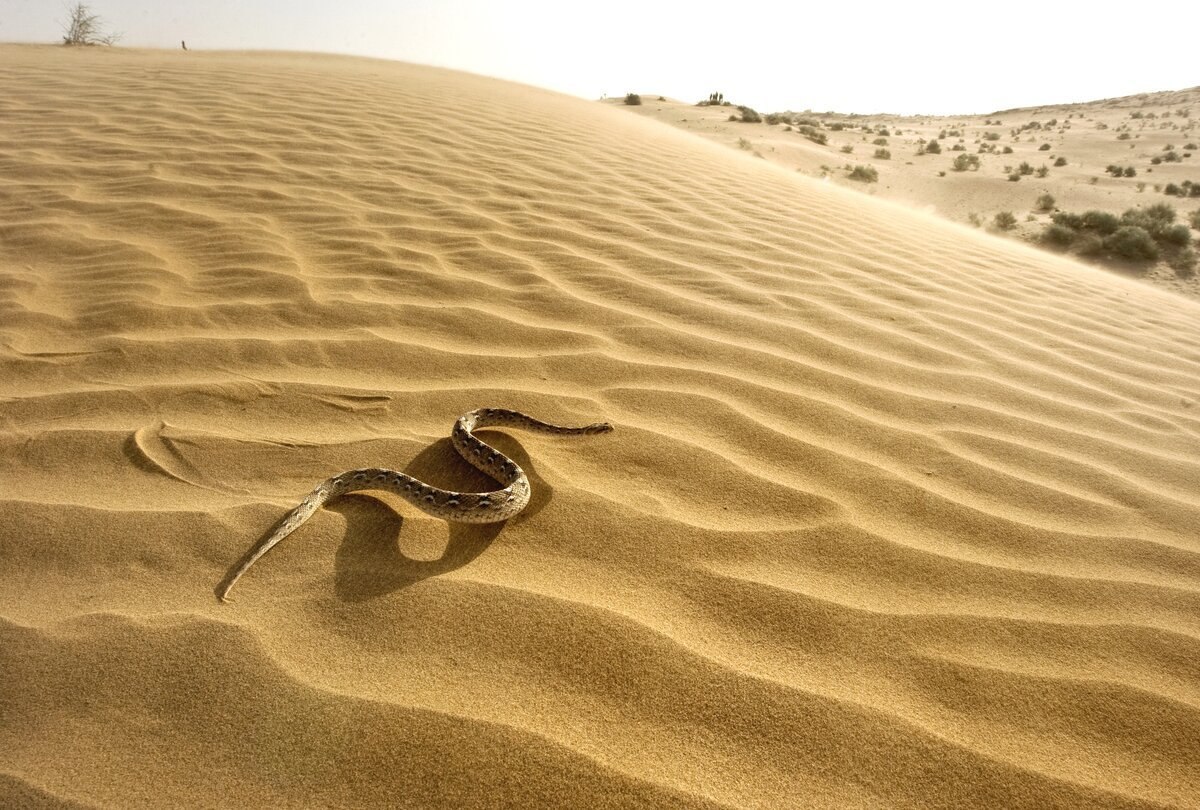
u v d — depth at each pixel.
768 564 2.46
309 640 2.07
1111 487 3.04
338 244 5.15
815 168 27.09
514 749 1.78
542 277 4.84
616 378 3.63
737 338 4.18
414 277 4.68
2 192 5.75
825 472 2.99
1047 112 73.12
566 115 13.07
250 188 6.21
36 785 1.66
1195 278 14.47
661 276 5.09
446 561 2.41
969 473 3.07
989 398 3.80
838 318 4.67
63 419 3.05
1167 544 2.69
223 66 14.21
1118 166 29.95
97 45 23.73
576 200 6.81
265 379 3.43
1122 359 4.65
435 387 3.46
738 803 1.70
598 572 2.39
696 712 1.92
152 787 1.67
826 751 1.84
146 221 5.34
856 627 2.22
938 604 2.33
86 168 6.45
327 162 7.17
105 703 1.86
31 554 2.34
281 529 2.46
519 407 3.34
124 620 2.10
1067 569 2.53
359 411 3.23
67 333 3.78
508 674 1.99
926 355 4.27
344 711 1.85
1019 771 1.82
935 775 1.80
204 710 1.85
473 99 12.73
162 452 2.87
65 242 4.91
